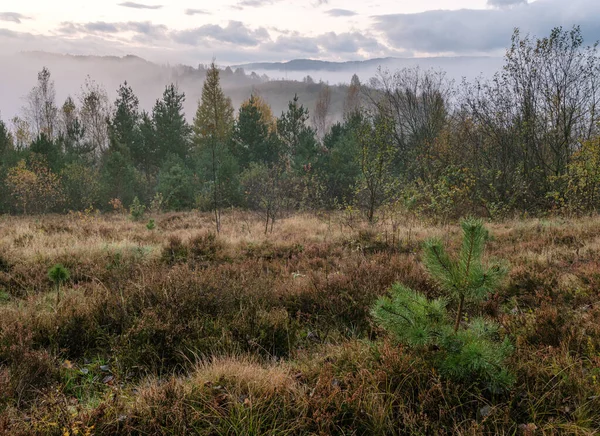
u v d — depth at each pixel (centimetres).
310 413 292
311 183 2395
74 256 791
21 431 264
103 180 2892
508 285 590
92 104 5025
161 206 2556
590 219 1209
